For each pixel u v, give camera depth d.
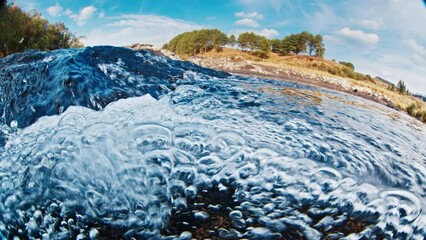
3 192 1.42
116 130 1.38
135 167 1.29
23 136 1.56
